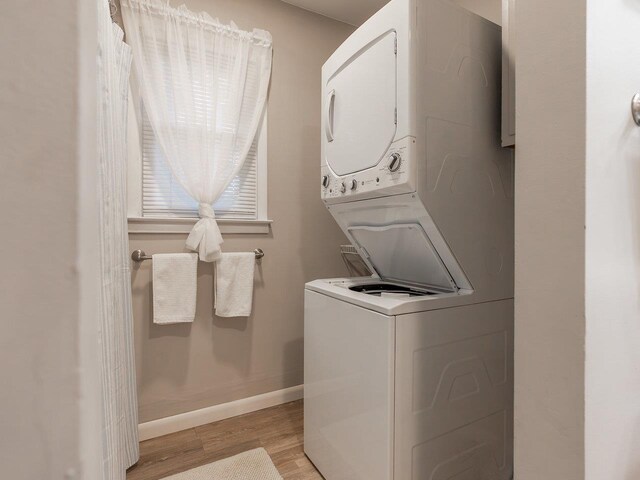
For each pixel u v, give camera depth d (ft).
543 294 2.42
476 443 4.80
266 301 7.89
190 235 6.88
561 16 2.30
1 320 0.84
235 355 7.55
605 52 2.31
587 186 2.19
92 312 0.96
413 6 4.23
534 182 2.47
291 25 8.07
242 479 5.54
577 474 2.24
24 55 0.84
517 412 2.59
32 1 0.85
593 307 2.24
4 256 0.83
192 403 7.11
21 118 0.84
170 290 6.62
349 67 5.33
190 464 5.91
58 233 0.88
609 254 2.36
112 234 4.76
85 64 0.91
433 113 4.38
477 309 4.83
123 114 5.75
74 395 0.90
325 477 5.41
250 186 7.81
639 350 2.63
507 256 5.15
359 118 5.09
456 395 4.61
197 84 6.94
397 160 4.30
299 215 8.27
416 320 4.28
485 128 4.90
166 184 6.99
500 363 5.06
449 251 4.64
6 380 0.84
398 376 4.13
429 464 4.37
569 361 2.28
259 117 7.62
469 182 4.74
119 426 4.99
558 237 2.33
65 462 0.89
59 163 0.87
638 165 2.61
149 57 6.54
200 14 6.92
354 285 5.88
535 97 2.46
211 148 7.05
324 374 5.41
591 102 2.20
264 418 7.39
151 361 6.76
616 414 2.45
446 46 4.51
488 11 6.74
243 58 7.34
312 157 8.42
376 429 4.25
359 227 5.99
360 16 8.51
